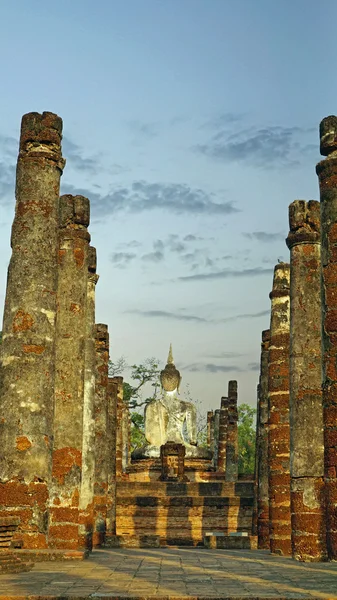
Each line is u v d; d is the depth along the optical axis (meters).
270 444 23.03
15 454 15.64
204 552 20.86
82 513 21.75
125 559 16.52
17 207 17.06
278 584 11.98
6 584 11.63
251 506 33.03
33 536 15.45
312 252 19.83
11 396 15.91
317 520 18.39
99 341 27.23
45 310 16.48
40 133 17.30
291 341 19.66
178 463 37.25
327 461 13.23
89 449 22.31
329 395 13.45
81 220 19.75
